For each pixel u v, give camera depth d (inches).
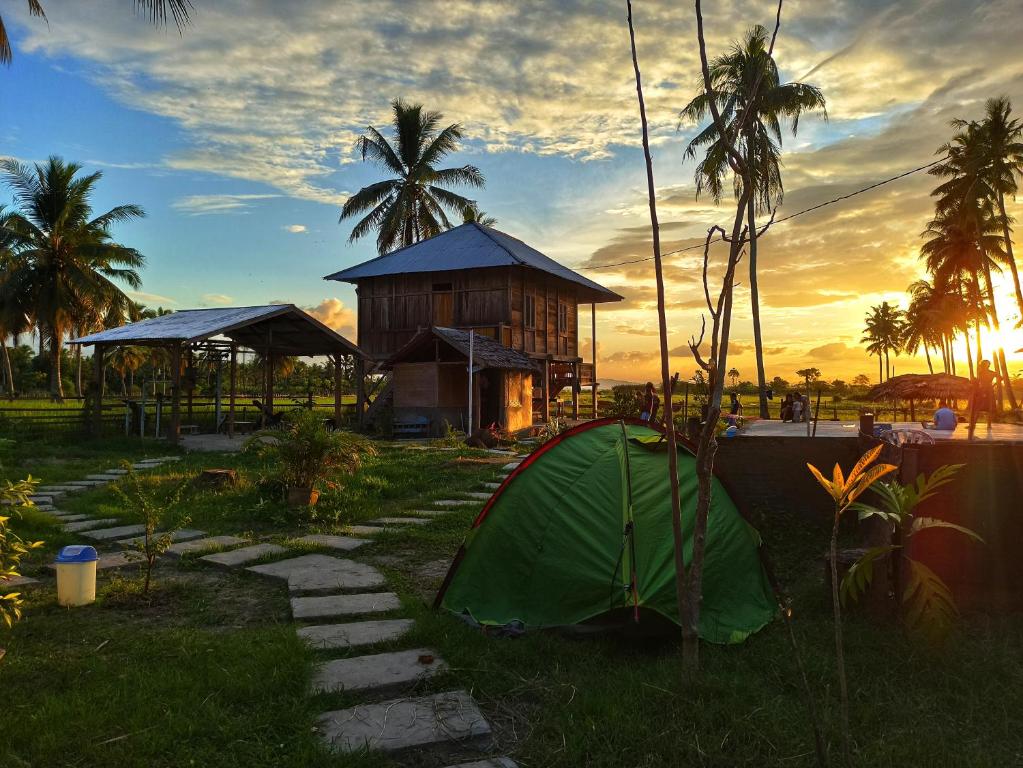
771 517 329.4
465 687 169.5
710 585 213.5
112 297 1499.8
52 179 1411.2
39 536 335.0
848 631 200.7
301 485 410.6
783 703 154.5
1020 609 225.9
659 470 231.0
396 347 1167.6
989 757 131.8
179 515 381.7
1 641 195.9
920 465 244.8
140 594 244.7
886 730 142.9
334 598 240.5
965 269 1710.1
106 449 735.7
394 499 463.2
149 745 135.5
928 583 129.1
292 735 142.4
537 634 202.7
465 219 1620.3
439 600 231.5
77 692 157.8
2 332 1439.5
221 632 208.5
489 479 532.4
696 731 141.6
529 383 1053.2
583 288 1346.0
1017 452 236.8
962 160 1540.4
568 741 139.6
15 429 786.8
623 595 203.8
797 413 596.1
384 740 142.0
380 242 1531.7
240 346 891.4
